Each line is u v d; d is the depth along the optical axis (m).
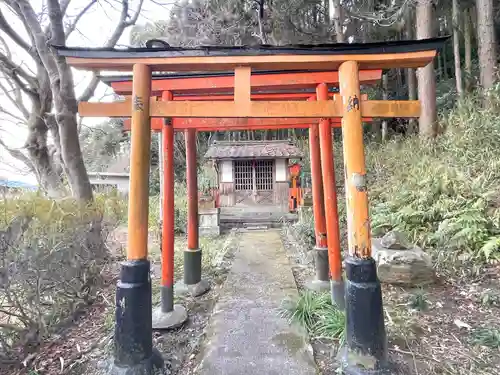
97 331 2.80
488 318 2.72
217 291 3.68
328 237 3.15
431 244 4.43
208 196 7.85
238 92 2.17
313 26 11.34
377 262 3.59
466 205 4.50
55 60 4.41
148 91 2.15
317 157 3.78
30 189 4.24
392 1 9.09
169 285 2.89
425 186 5.41
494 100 6.39
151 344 2.10
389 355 2.23
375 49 2.10
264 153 9.84
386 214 5.38
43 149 6.25
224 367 2.13
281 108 2.17
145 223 2.11
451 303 3.04
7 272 2.30
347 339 2.06
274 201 10.09
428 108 8.18
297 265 4.59
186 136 3.79
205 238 6.65
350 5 10.64
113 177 15.74
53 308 2.82
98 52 2.09
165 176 3.00
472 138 5.92
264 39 8.34
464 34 10.73
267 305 3.13
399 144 9.01
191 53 2.11
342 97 2.17
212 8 9.55
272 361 2.19
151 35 9.80
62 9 4.94
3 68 5.50
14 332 2.51
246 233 7.22
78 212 3.44
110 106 2.24
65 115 4.65
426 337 2.46
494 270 3.57
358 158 2.09
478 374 2.01
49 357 2.40
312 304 2.90
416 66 2.23
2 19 4.80
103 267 4.05
